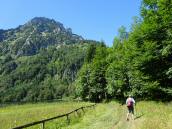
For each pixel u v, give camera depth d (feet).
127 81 200.54
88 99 345.31
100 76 317.42
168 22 121.70
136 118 88.53
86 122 90.68
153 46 130.62
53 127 83.10
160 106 101.14
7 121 117.29
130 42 154.40
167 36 125.08
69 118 101.55
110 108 156.76
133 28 153.17
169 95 131.64
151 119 67.41
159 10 123.85
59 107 196.03
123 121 86.53
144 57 133.18
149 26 128.67
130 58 166.09
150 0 132.16
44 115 131.54
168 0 119.65
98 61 319.68
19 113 163.94
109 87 243.81
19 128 59.77
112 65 233.14
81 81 338.95
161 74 133.69
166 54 122.31
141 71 139.13
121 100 224.53
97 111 140.56
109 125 79.36
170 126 53.42
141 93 167.32
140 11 136.56
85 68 339.16
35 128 83.61
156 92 137.49
